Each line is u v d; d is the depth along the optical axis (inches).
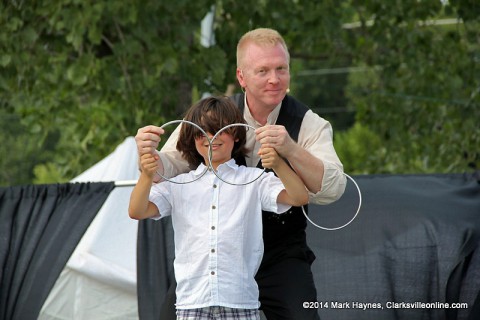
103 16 490.9
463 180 278.1
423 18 588.7
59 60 506.9
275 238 209.9
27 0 489.1
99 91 510.9
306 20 548.1
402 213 267.3
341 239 268.1
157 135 190.4
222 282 192.7
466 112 616.7
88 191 284.8
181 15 505.0
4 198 285.7
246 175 199.0
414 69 598.5
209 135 197.9
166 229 274.5
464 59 604.7
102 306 279.3
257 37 206.4
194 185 199.3
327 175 195.9
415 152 644.7
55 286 279.7
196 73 508.4
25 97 547.2
